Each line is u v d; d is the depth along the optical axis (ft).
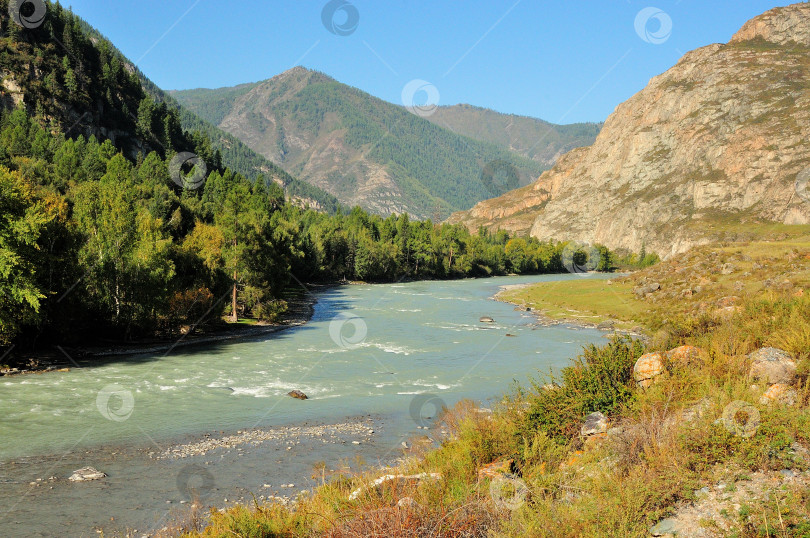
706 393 39.52
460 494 33.14
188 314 173.99
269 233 222.48
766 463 29.07
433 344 160.66
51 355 132.26
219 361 133.49
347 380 112.47
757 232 623.36
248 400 96.12
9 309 118.83
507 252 628.69
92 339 151.94
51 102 587.68
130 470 62.64
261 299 213.05
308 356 140.87
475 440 43.93
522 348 152.76
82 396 96.27
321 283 421.59
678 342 52.65
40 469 62.75
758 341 48.21
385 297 324.60
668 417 37.73
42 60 620.49
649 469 30.73
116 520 49.49
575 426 41.78
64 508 52.13
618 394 43.70
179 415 86.02
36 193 169.58
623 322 192.03
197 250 215.92
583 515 27.53
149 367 124.67
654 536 25.35
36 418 82.53
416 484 36.52
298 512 36.42
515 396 54.03
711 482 28.78
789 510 24.04
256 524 35.09
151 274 157.89
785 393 36.42
